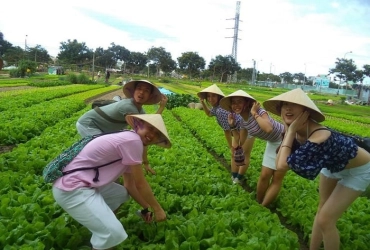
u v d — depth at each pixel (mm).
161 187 7043
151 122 4340
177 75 131000
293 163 4355
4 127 12086
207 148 14211
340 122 29141
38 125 13719
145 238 5207
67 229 4734
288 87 107438
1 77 63875
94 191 4297
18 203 5480
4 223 4738
